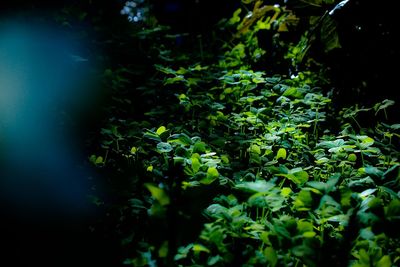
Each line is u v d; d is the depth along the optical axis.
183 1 9.37
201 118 4.01
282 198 2.06
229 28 6.81
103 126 4.17
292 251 1.81
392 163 2.89
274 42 5.34
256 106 4.38
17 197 2.97
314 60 4.64
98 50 6.31
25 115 3.99
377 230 1.72
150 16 7.62
